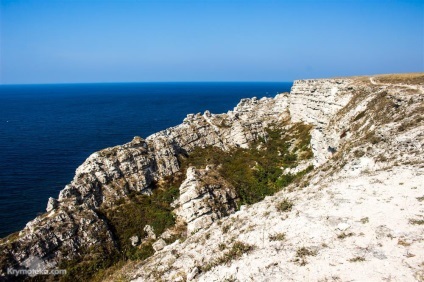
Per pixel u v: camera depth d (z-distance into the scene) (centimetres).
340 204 2664
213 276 2338
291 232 2456
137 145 7344
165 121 18850
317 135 6284
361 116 5781
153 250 5116
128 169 6756
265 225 2755
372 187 2842
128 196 6372
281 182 6600
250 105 14625
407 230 2095
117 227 5591
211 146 9300
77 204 5559
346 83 8675
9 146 12394
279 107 13038
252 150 9088
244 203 5934
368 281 1722
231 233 3019
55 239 4728
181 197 5606
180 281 2575
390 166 3294
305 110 10512
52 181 8694
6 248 4309
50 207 5281
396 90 5778
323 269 1909
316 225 2423
